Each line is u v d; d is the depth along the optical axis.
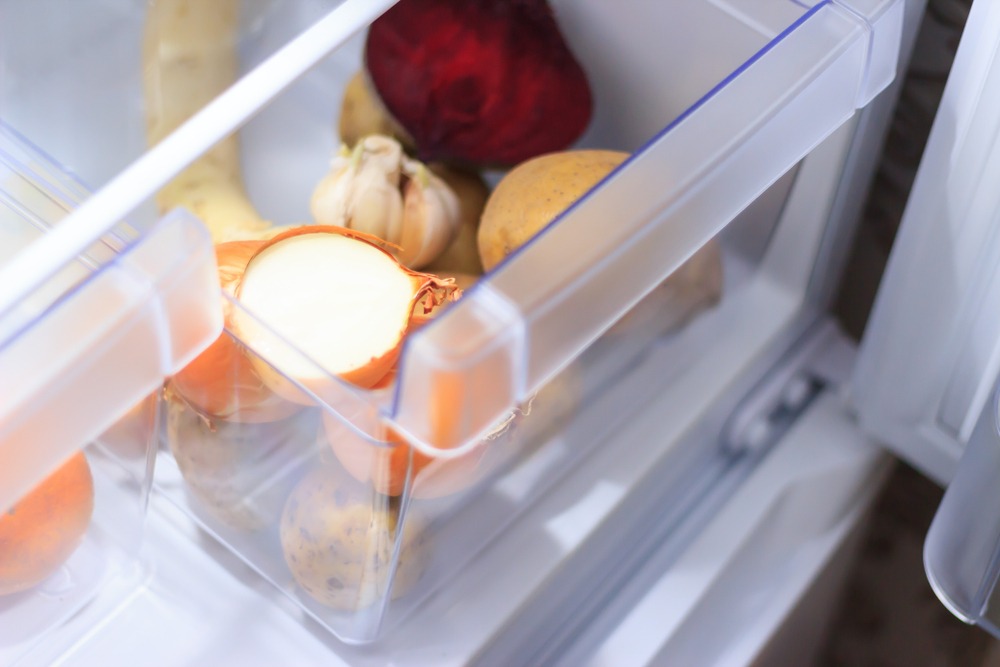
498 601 0.45
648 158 0.33
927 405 0.51
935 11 0.51
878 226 0.59
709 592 0.52
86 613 0.43
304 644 0.44
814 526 0.57
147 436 0.39
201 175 0.43
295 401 0.33
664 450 0.50
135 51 0.43
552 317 0.30
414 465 0.34
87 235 0.32
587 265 0.30
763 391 0.56
